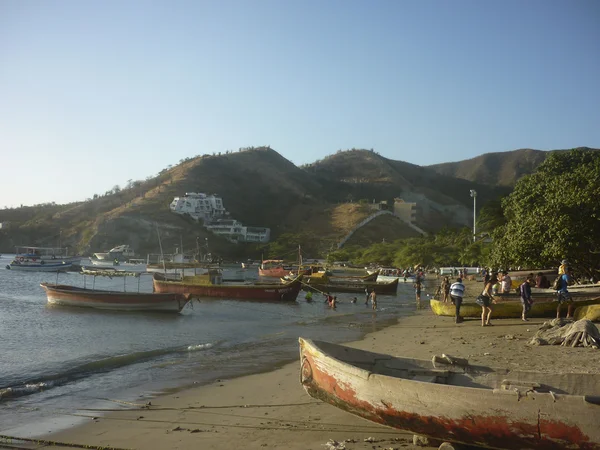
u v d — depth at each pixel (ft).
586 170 109.81
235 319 108.68
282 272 317.83
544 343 51.85
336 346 32.22
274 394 39.58
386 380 25.82
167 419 34.09
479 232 290.97
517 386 26.78
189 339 77.71
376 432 28.89
